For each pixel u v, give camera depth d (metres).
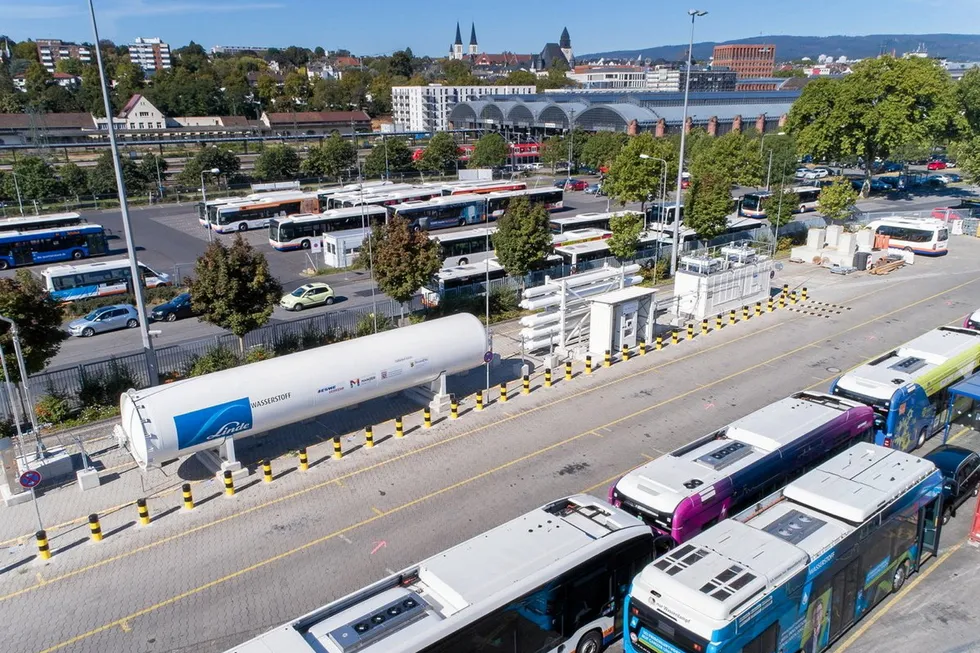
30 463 20.34
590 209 72.88
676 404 25.14
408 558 16.52
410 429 23.53
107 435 23.41
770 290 40.00
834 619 13.05
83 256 54.06
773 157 68.44
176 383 19.30
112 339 35.62
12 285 23.06
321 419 24.38
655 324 34.47
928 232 47.44
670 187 67.81
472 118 138.12
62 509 19.06
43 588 15.80
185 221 69.19
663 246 49.81
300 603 15.05
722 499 14.88
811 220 58.59
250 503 19.14
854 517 13.09
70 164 81.06
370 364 22.12
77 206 76.00
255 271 27.42
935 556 16.14
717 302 35.19
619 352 30.20
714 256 41.12
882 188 78.38
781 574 11.55
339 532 17.67
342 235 50.28
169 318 38.44
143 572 16.28
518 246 36.66
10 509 19.17
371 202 65.19
